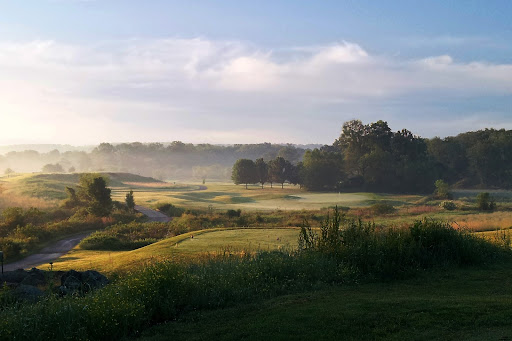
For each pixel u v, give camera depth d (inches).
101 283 540.7
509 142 5846.5
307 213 2534.5
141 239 1812.3
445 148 6382.9
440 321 316.2
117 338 339.6
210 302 414.9
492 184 5890.8
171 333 344.5
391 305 361.1
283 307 381.1
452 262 545.6
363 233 591.8
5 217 2134.6
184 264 681.0
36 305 362.3
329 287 458.9
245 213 2559.1
